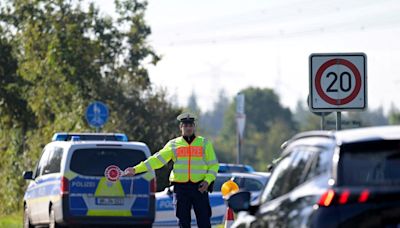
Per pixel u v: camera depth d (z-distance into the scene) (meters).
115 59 73.75
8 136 75.00
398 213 16.47
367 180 17.23
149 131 71.88
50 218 43.31
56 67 71.69
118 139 46.44
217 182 47.94
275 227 18.59
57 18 72.31
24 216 48.34
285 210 18.25
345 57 30.25
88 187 41.97
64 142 43.56
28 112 73.31
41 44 72.44
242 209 20.45
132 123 72.00
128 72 73.75
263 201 20.33
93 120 61.28
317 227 16.70
